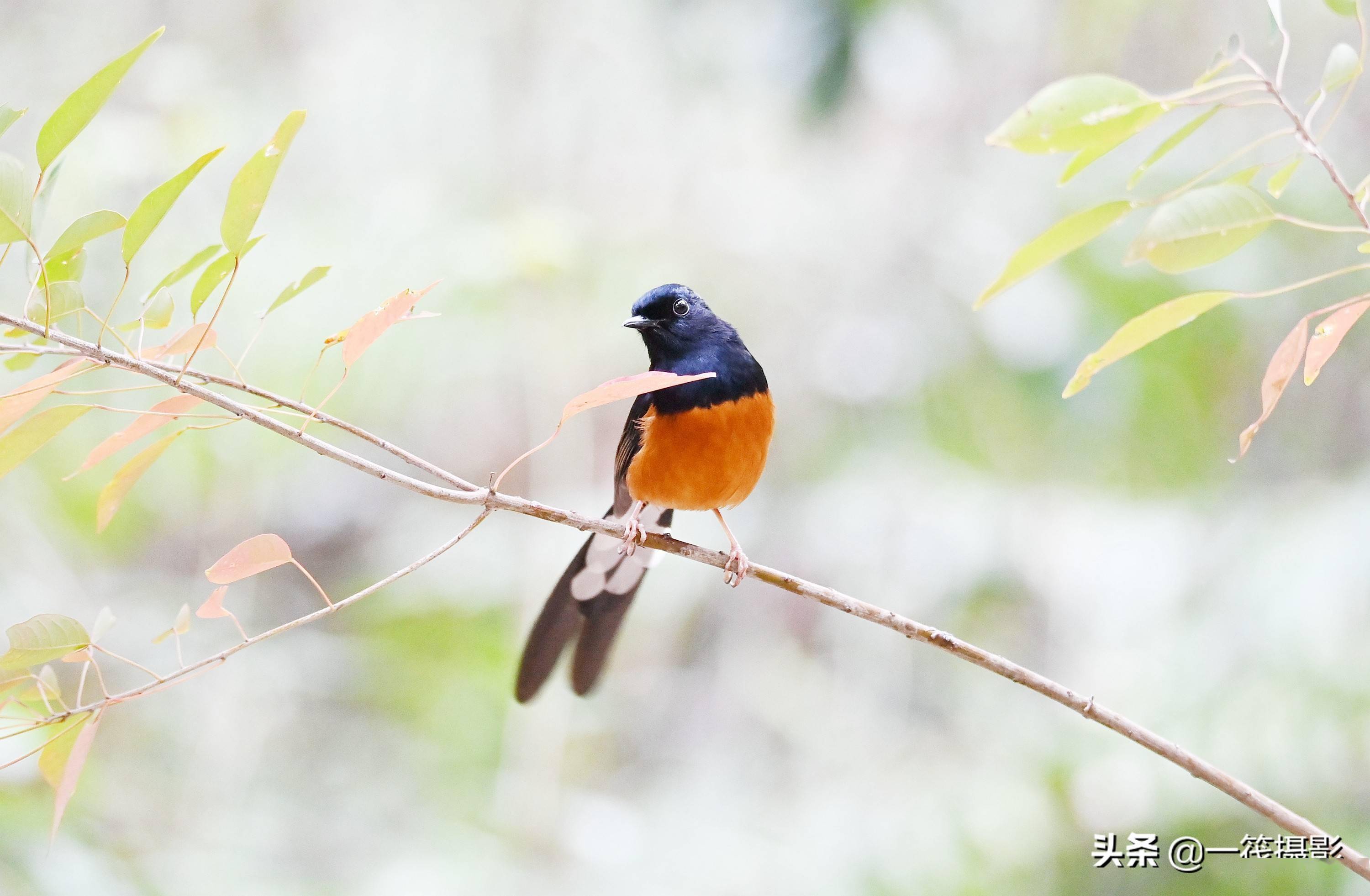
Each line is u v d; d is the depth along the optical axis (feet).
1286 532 35.17
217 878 37.96
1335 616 32.55
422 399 51.52
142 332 14.57
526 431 55.31
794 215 47.21
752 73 43.21
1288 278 38.58
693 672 51.55
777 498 47.85
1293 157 12.78
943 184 46.91
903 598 44.04
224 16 48.67
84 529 39.99
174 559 49.52
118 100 43.16
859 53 37.01
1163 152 13.17
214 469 43.04
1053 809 36.04
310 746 46.83
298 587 57.36
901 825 36.94
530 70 48.34
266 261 40.24
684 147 48.42
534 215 41.39
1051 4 46.42
